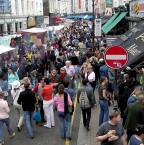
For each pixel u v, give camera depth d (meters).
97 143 8.77
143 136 5.37
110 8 36.09
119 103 9.68
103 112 9.48
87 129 9.81
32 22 36.62
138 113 7.19
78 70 18.02
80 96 9.52
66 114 9.00
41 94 10.19
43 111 10.58
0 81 12.70
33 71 15.13
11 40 21.72
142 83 10.91
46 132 9.91
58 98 8.89
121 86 9.69
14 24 31.44
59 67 15.31
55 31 37.88
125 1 31.52
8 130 9.27
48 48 21.20
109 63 7.63
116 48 7.54
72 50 19.78
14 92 10.02
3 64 18.33
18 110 10.22
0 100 8.77
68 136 9.09
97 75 14.90
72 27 59.59
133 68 11.63
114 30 27.38
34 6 40.50
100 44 26.03
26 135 9.67
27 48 25.59
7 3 27.81
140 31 13.49
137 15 19.78
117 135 5.72
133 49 12.05
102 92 9.28
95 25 23.33
